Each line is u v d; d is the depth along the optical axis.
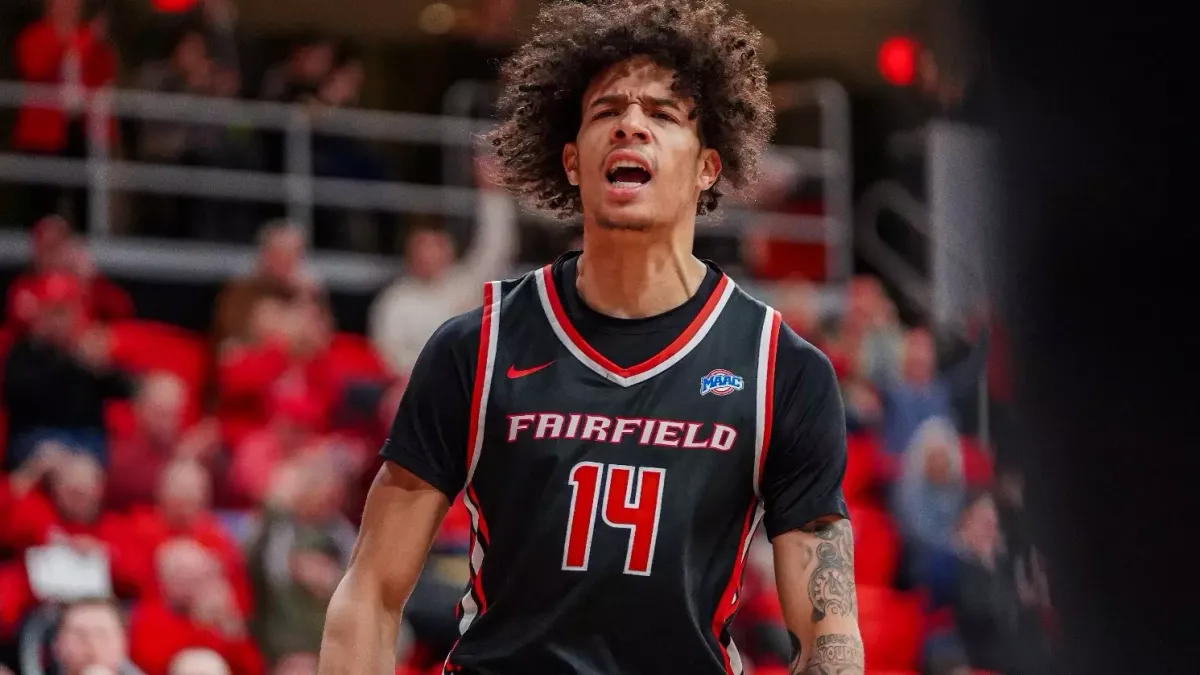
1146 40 11.05
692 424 3.38
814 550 3.45
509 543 3.37
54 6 11.67
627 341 3.45
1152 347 10.91
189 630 8.20
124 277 11.98
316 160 12.49
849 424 11.52
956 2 12.66
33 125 11.66
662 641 3.32
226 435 10.38
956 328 12.16
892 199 14.09
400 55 14.76
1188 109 10.91
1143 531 10.62
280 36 14.38
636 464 3.35
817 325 12.46
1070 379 11.16
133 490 9.17
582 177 3.54
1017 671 10.34
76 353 10.05
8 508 8.40
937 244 12.59
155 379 9.51
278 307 10.93
